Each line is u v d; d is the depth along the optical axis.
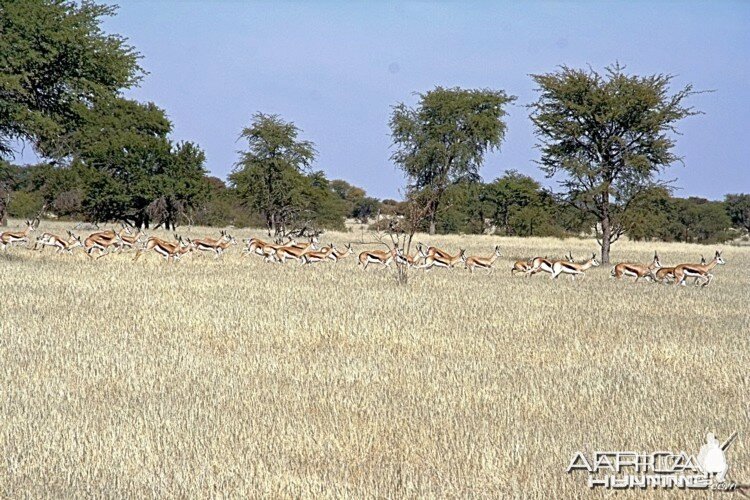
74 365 26.56
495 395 23.81
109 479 16.95
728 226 176.62
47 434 19.36
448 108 139.75
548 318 38.47
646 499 16.42
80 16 59.81
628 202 80.00
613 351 31.03
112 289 44.38
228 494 16.23
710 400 23.69
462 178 144.12
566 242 121.62
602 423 21.23
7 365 26.31
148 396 23.12
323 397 23.28
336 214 158.38
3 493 16.16
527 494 16.44
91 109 66.62
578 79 78.75
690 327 36.94
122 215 125.62
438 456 18.58
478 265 63.78
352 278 53.94
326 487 16.55
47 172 119.81
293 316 36.62
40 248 69.88
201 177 127.75
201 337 32.09
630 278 61.69
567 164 78.44
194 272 54.97
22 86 57.56
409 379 25.72
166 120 129.62
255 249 72.25
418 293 46.34
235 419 20.98
